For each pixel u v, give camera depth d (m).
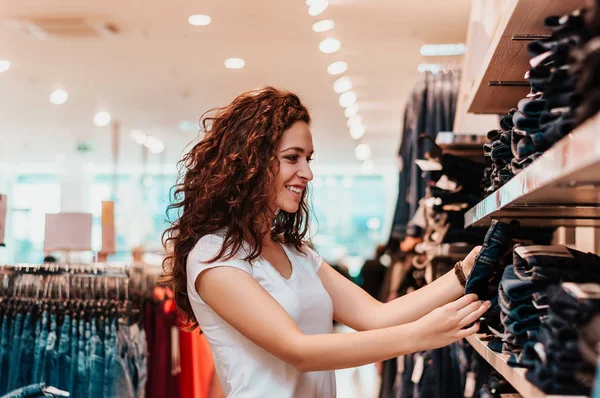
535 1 1.42
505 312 1.35
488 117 3.05
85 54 6.60
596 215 1.63
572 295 1.02
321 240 16.88
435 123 4.33
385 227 16.72
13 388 2.94
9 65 6.99
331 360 1.53
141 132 10.94
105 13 5.35
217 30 5.79
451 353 3.02
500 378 1.89
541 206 1.41
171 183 16.22
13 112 9.41
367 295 2.06
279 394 1.74
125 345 3.07
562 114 0.98
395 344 1.51
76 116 9.72
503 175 1.58
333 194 16.94
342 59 6.63
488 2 2.86
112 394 2.98
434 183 2.89
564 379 1.01
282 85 7.79
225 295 1.68
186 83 7.81
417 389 3.03
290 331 1.58
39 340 2.98
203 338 3.42
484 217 1.72
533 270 1.25
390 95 8.06
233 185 1.80
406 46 6.12
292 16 5.39
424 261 3.83
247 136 1.79
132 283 3.18
